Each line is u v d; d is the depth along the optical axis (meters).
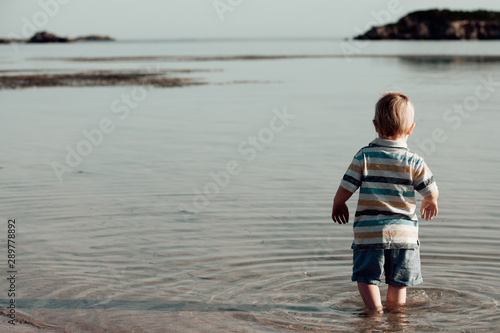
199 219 6.15
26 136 12.16
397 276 3.91
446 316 3.85
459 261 4.86
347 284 4.43
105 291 4.28
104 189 7.55
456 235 5.50
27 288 4.33
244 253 5.10
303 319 3.81
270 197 7.05
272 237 5.53
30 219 6.20
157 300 4.12
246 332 3.61
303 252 5.12
